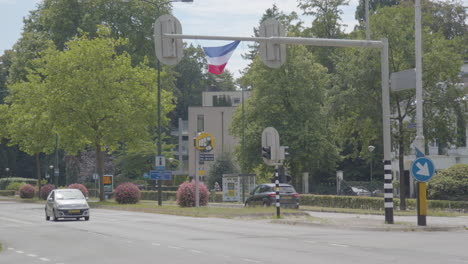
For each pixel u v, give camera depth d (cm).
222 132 14062
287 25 9694
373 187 8469
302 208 7075
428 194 6462
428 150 9038
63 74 7925
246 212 5106
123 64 8162
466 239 2881
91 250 2614
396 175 9756
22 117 8956
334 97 6469
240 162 10106
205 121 14100
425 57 6138
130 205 7162
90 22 11219
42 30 12481
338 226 3797
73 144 8506
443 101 6156
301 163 9288
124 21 11506
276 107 9325
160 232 3541
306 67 9200
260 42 3033
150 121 8250
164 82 12319
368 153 6869
